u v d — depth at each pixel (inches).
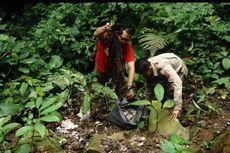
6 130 153.7
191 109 189.0
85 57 231.9
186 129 172.1
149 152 163.2
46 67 213.6
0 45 209.8
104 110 195.9
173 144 143.1
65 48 231.8
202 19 235.8
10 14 309.4
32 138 156.5
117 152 162.6
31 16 288.5
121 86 192.9
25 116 181.6
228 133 152.2
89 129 182.4
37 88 169.6
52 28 234.8
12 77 209.2
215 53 221.6
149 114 182.2
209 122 183.2
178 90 174.1
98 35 188.5
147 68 181.2
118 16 249.6
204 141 169.3
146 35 220.8
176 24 235.6
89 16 251.3
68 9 256.1
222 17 251.6
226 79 205.6
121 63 190.1
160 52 232.4
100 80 203.6
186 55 228.7
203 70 216.8
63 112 194.9
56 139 170.9
